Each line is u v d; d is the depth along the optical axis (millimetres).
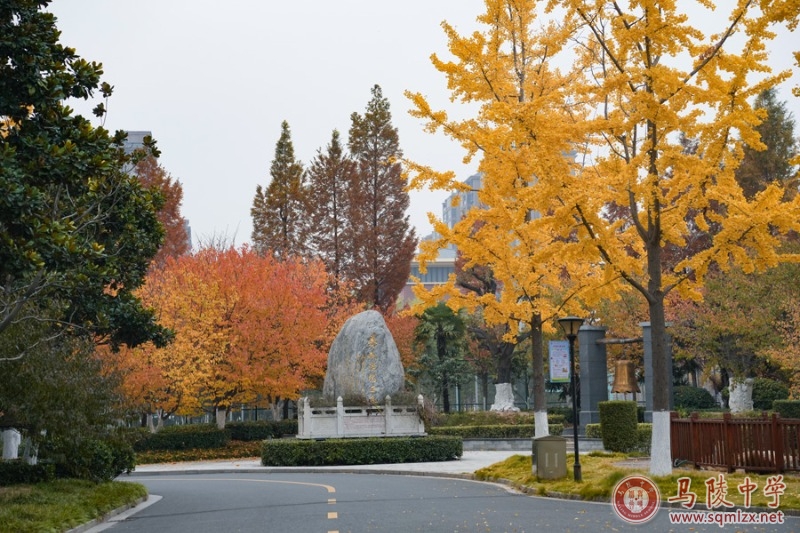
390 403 32719
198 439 38438
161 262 50656
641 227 18750
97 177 17250
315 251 57438
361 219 55156
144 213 21406
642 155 17875
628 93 18172
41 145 15297
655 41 17844
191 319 37875
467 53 20812
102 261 19516
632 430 27641
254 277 39562
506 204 21531
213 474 30531
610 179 18016
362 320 35531
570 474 19719
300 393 48062
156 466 34500
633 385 41875
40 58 15680
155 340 22953
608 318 45562
